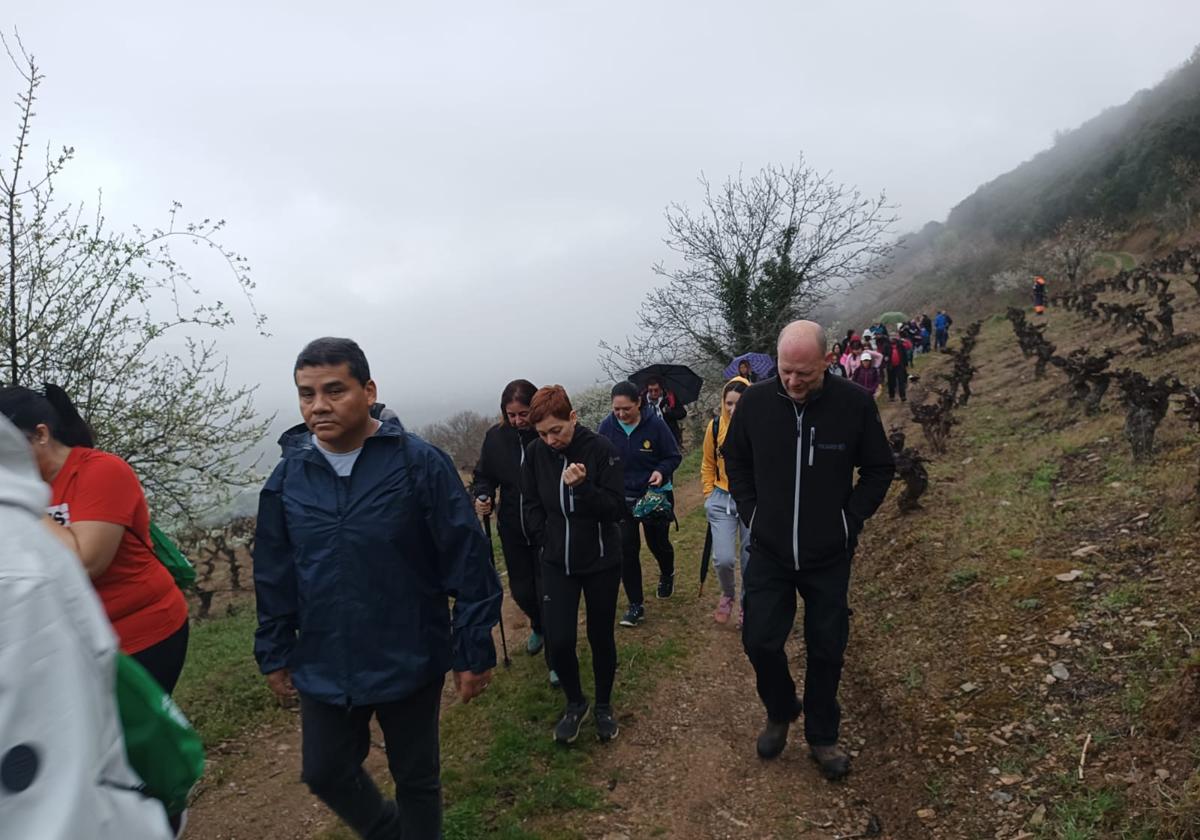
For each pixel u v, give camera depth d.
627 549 5.32
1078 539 4.74
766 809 3.24
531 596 4.84
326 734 2.38
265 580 2.47
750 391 3.43
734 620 5.34
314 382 2.27
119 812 1.01
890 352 15.96
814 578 3.30
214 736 4.49
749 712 4.11
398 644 2.35
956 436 9.33
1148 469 5.45
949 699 3.62
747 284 16.03
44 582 0.98
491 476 4.79
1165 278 23.78
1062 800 2.75
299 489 2.40
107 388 5.34
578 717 3.84
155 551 2.64
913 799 3.09
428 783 2.54
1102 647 3.52
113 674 1.09
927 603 4.73
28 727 0.91
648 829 3.16
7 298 4.73
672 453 5.40
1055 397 9.80
